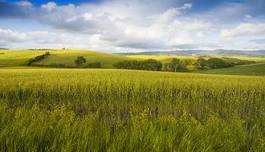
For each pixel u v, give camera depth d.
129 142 3.34
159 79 23.83
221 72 93.75
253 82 24.73
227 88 19.48
